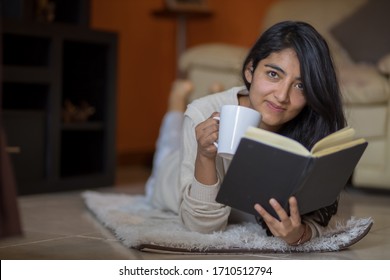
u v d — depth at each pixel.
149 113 5.58
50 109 3.58
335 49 4.77
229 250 1.94
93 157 4.02
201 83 4.38
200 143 1.82
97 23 5.03
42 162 3.57
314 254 1.98
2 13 3.55
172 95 3.30
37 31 3.47
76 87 4.10
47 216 2.73
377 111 3.73
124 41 5.30
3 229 1.56
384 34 4.66
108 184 3.96
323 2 4.90
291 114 1.87
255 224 2.22
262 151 1.64
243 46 5.73
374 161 3.75
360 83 3.77
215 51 4.40
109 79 3.97
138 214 2.58
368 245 2.16
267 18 5.05
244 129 1.67
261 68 1.87
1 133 1.59
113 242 2.14
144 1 5.47
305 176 1.65
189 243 1.93
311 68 1.83
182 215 2.04
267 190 1.72
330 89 1.87
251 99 1.91
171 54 5.74
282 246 1.97
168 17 5.49
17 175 3.43
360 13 4.76
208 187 1.94
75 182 3.74
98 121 3.98
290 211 1.74
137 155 5.45
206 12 5.46
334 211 2.02
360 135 3.77
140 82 5.48
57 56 3.59
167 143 3.17
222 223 2.02
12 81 3.35
